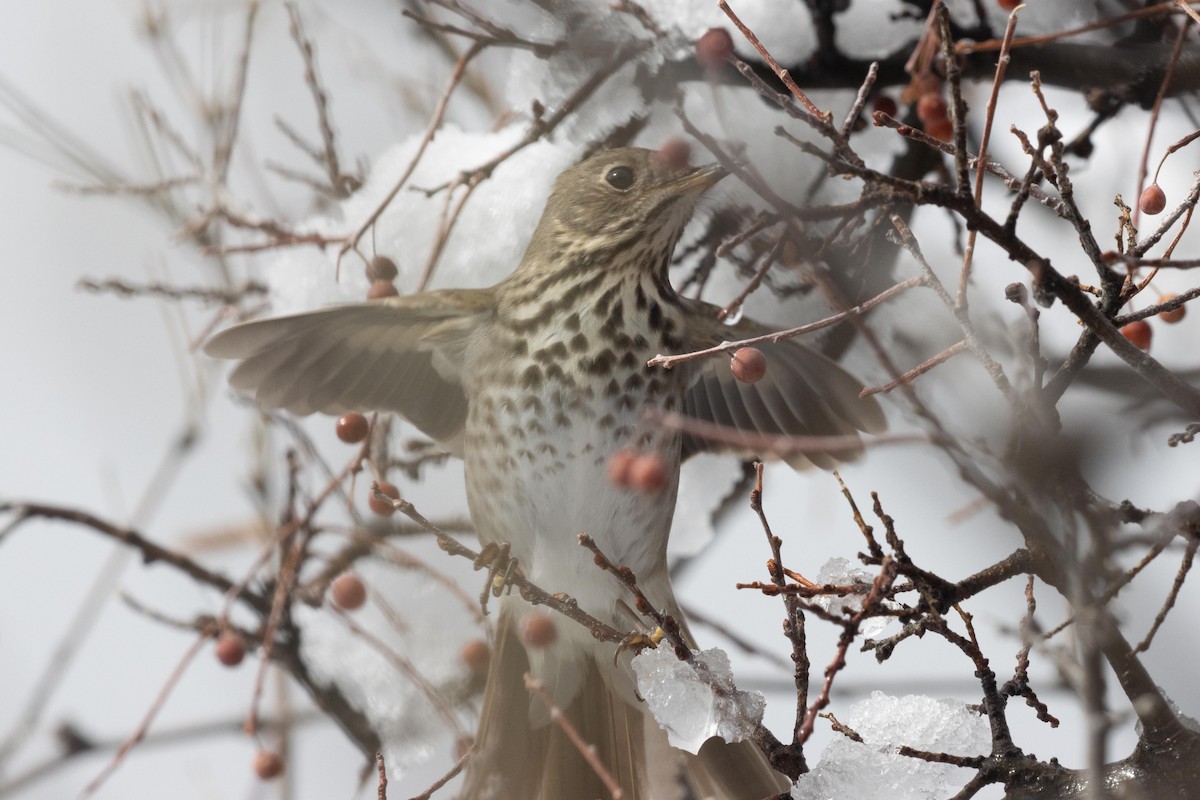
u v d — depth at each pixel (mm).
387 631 12633
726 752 9789
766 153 11141
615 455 10023
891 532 7480
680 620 10977
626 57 10328
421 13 13008
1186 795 7508
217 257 13500
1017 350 8094
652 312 11172
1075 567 6180
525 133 11383
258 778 11328
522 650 10828
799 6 10844
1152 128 8516
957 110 6770
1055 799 7707
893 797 8562
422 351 11477
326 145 12641
